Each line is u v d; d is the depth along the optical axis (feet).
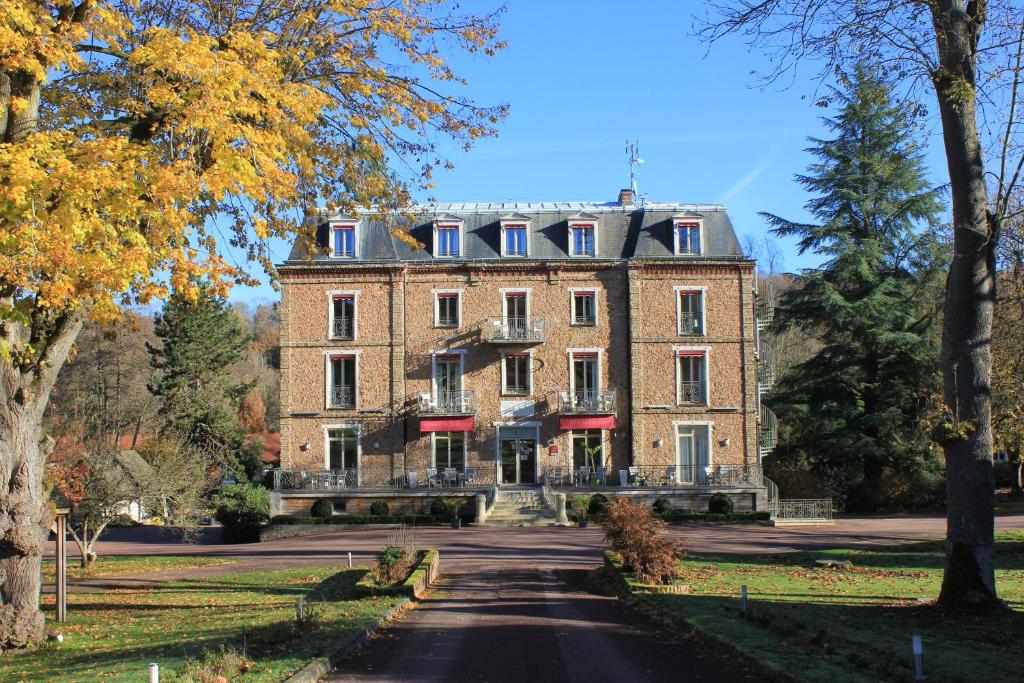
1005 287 63.77
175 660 35.32
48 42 39.78
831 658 34.68
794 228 159.84
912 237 133.69
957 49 47.88
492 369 145.28
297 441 144.36
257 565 90.07
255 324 377.30
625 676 34.06
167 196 40.11
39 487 46.96
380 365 145.28
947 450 52.34
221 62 42.01
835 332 159.94
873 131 143.54
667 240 147.95
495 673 34.86
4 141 42.88
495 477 143.23
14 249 37.17
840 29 45.78
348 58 51.85
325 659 35.37
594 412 142.61
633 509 66.23
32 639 45.29
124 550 116.88
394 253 147.74
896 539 101.60
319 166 54.80
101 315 40.57
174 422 171.42
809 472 157.07
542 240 149.18
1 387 45.24
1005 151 48.16
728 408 143.23
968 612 48.88
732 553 86.79
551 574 76.28
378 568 66.64
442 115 55.62
